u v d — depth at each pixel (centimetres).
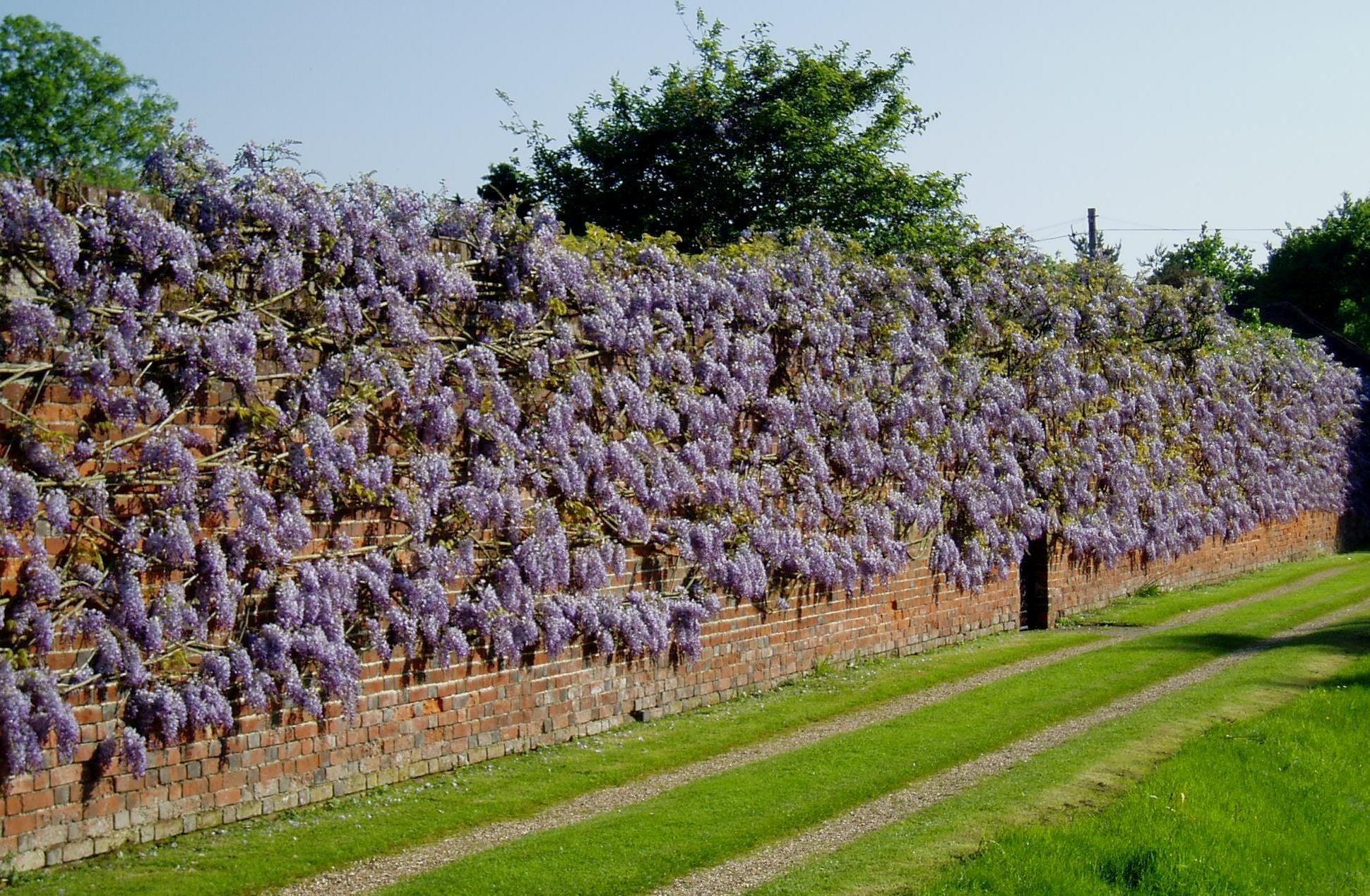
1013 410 1517
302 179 772
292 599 752
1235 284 5050
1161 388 1941
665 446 1054
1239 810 852
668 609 1048
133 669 672
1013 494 1519
